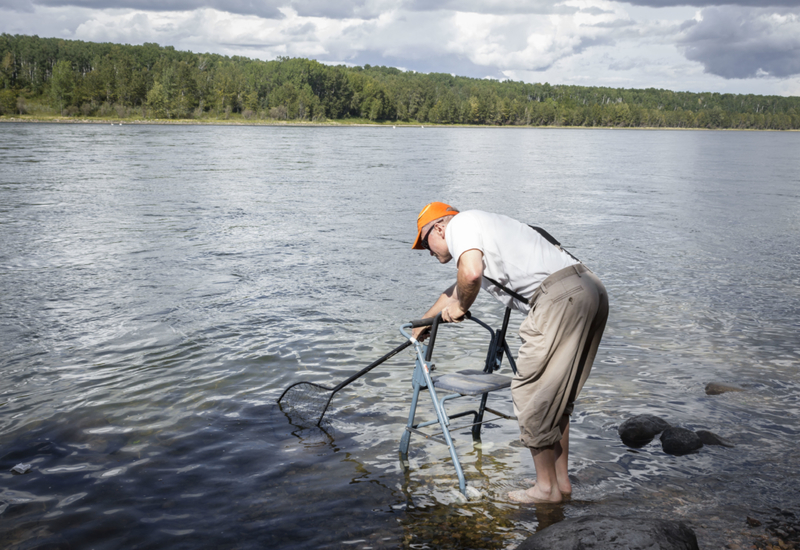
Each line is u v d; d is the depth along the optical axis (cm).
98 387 441
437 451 354
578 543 237
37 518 285
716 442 361
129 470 329
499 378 332
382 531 275
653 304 674
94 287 711
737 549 259
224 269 811
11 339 538
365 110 19800
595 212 1423
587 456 347
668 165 3312
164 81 16462
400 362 497
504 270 304
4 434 369
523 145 5934
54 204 1377
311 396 413
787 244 1043
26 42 18838
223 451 352
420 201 1562
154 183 1859
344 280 764
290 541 268
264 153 3656
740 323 607
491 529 277
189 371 472
